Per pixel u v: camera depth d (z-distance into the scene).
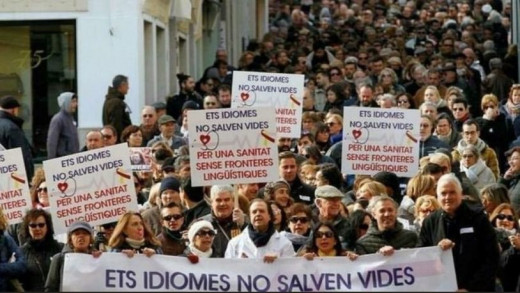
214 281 21.34
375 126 28.31
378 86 40.69
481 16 68.88
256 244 22.72
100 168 24.98
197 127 25.44
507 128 35.00
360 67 50.75
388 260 21.42
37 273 23.58
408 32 63.25
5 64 41.44
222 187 24.06
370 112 28.31
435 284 21.44
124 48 41.44
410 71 45.06
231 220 24.09
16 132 33.47
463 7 69.50
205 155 25.47
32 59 41.44
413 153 28.25
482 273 22.11
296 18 68.19
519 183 28.66
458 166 28.64
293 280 21.41
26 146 33.66
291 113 31.22
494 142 34.97
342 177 27.55
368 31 61.25
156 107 36.16
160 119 33.72
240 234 23.20
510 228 24.64
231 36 63.56
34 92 41.47
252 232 22.77
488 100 35.06
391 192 26.62
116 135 33.06
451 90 36.69
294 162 27.14
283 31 64.19
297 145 32.44
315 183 27.33
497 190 25.61
